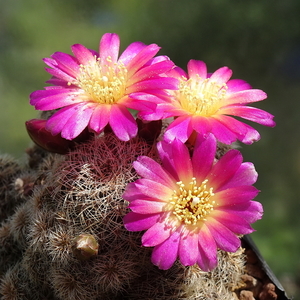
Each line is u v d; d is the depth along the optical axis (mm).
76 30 735
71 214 195
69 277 199
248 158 521
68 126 185
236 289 225
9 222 236
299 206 470
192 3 656
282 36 630
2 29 727
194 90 198
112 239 193
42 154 250
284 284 390
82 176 195
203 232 181
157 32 674
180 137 184
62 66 200
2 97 619
